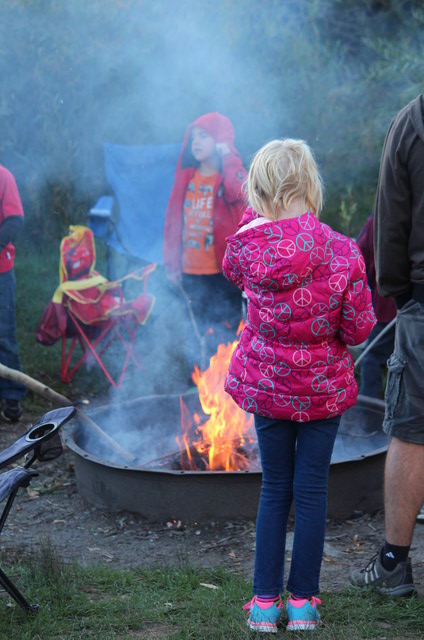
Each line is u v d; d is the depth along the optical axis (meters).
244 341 2.87
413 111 2.92
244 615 3.02
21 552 3.79
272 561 2.87
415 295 3.04
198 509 4.10
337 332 2.80
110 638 2.89
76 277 6.41
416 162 2.90
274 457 2.88
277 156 2.74
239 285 2.93
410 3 11.55
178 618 3.06
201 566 3.66
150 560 3.79
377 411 4.81
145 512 4.21
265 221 2.73
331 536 3.99
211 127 5.83
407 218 2.99
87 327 6.60
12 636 2.91
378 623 2.97
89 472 4.39
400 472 3.07
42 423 3.07
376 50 10.31
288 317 2.70
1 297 5.67
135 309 6.57
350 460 4.08
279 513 2.88
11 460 2.89
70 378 6.73
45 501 4.55
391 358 3.13
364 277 2.73
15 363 5.80
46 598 3.24
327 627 2.90
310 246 2.66
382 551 3.18
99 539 4.06
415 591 3.15
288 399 2.75
